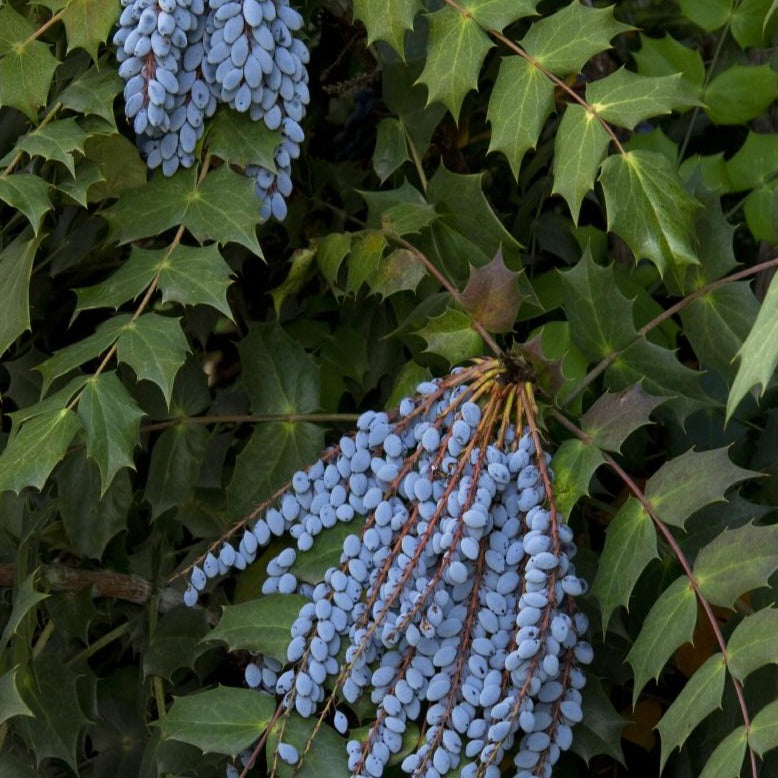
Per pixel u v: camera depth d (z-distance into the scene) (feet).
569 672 4.87
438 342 5.07
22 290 5.05
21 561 5.21
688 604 4.87
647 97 5.04
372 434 4.93
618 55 6.09
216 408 5.50
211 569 5.03
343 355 5.45
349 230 5.65
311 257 5.35
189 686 5.49
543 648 4.80
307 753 4.89
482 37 5.08
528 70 5.08
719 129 5.89
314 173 5.61
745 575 4.83
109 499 5.31
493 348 5.02
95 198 5.20
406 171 5.60
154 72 4.96
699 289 5.18
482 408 4.93
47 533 5.42
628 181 5.05
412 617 4.80
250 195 5.02
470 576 4.85
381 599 4.84
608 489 5.52
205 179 5.05
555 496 4.94
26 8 5.28
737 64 5.69
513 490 4.88
